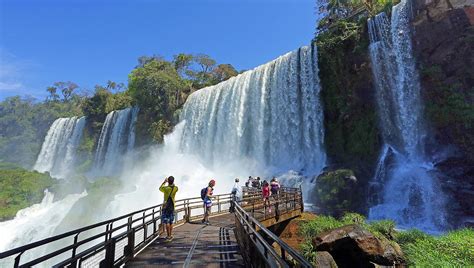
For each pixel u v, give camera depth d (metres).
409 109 27.95
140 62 77.06
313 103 35.19
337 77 33.78
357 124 32.00
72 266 5.27
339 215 24.14
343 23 34.38
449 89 25.44
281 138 36.88
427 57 27.31
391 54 29.75
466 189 22.25
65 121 84.50
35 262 4.25
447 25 26.27
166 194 10.90
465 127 24.11
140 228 9.61
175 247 9.91
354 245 10.34
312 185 27.78
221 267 7.57
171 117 57.12
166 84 57.91
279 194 17.62
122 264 7.71
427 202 22.88
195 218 17.31
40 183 48.38
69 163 77.06
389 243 11.18
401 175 25.56
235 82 45.16
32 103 122.88
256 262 6.54
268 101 39.66
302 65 36.81
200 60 75.38
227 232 12.84
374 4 35.47
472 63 24.62
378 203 25.25
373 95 31.36
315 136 34.38
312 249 10.77
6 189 45.75
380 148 29.77
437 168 24.27
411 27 28.56
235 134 41.78
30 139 105.12
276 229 16.19
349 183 25.53
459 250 10.81
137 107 64.81
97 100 79.44
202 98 50.88
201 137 47.78
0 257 3.54
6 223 39.47
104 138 70.81
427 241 12.16
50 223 37.75
